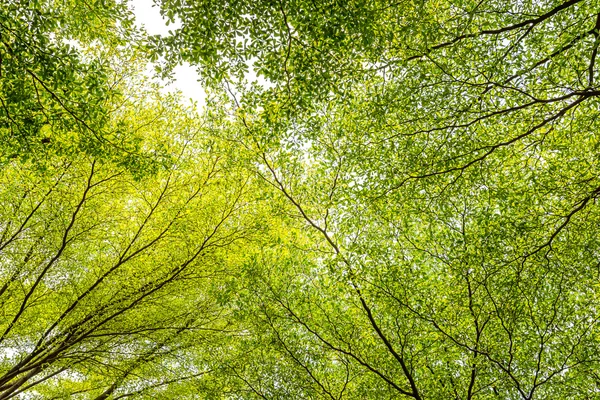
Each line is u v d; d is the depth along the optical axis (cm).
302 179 671
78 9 390
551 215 495
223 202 635
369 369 588
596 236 498
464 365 590
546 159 539
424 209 571
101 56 526
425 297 568
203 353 706
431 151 545
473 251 543
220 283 671
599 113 477
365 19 416
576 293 568
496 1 504
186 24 391
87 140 436
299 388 594
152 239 632
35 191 567
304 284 632
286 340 618
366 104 558
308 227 673
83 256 649
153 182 606
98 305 618
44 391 819
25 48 355
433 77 514
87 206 582
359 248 597
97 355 625
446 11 527
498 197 521
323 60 447
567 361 559
